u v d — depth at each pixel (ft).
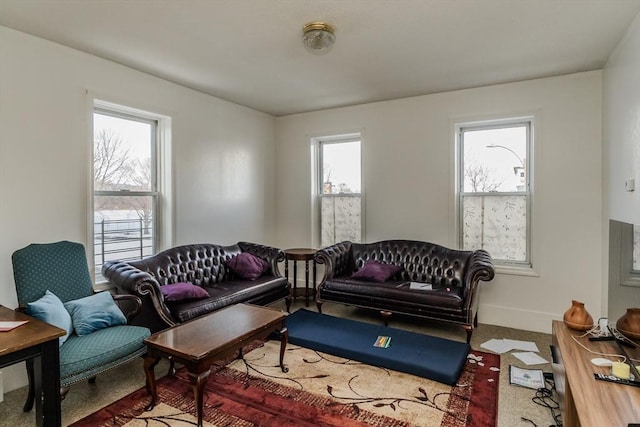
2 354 5.33
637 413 4.76
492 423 6.89
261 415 7.17
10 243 8.50
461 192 13.79
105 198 10.97
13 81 8.54
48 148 9.16
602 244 11.18
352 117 15.52
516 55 10.13
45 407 5.97
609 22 8.25
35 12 7.77
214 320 8.55
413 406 7.45
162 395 7.93
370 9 7.70
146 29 8.59
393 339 10.37
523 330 12.12
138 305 8.86
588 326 7.57
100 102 10.44
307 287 15.01
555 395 7.74
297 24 8.36
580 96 11.46
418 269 13.39
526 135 12.71
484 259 11.25
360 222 15.78
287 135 17.20
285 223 17.39
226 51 9.85
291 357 9.80
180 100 12.69
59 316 7.29
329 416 7.13
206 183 13.76
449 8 7.66
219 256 13.29
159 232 12.57
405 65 10.87
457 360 9.00
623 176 9.04
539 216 12.10
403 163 14.47
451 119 13.50
